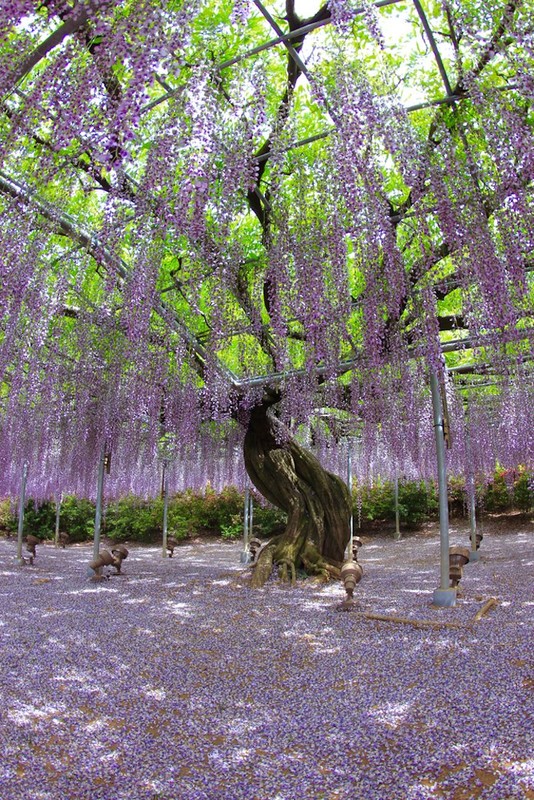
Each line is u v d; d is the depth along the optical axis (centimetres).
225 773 206
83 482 898
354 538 683
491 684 275
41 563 836
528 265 296
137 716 257
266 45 279
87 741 232
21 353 457
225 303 412
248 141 280
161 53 174
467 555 509
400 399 535
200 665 327
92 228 401
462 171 303
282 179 334
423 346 388
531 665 298
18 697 280
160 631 402
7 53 182
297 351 542
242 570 683
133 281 338
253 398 593
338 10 226
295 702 269
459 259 312
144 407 571
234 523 1241
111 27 174
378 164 318
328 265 328
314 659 332
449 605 452
